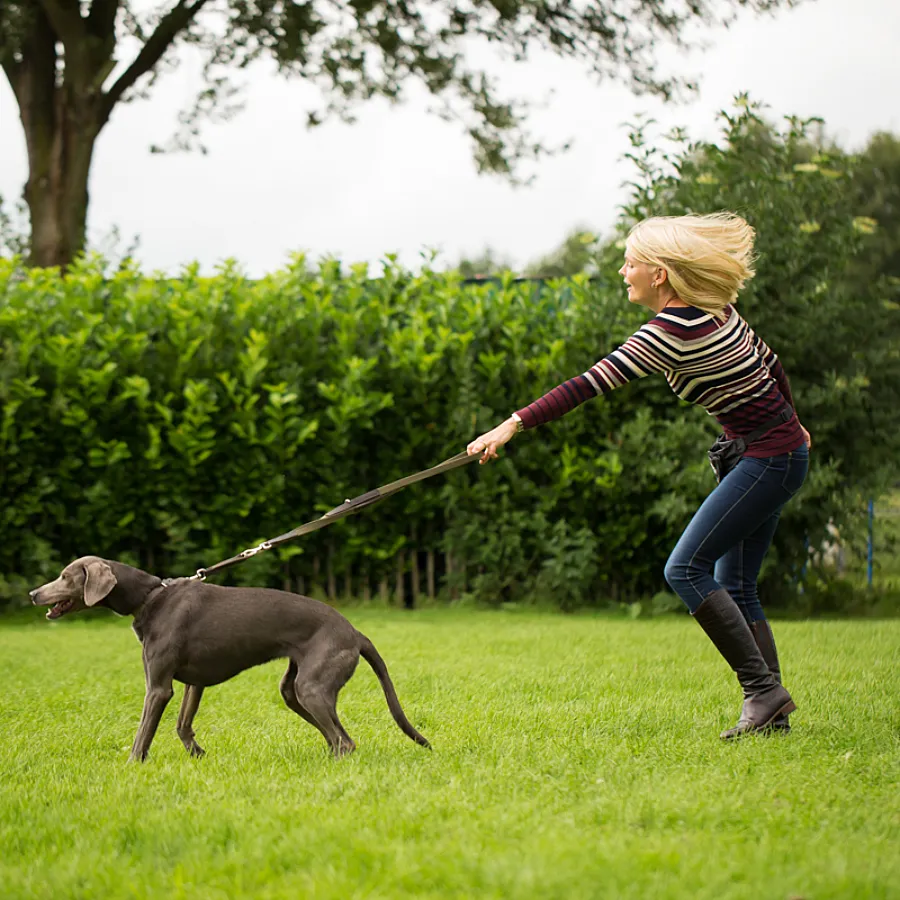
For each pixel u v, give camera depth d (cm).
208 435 1017
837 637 850
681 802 350
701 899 268
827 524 1069
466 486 1076
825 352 1062
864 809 349
